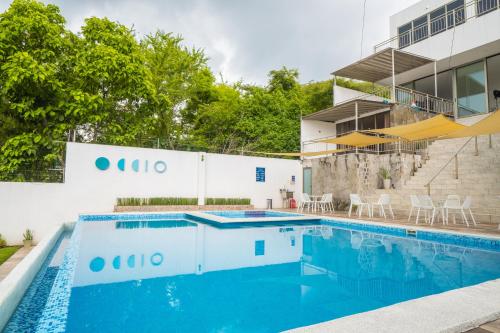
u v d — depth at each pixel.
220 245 7.12
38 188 11.20
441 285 4.28
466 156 11.65
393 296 3.82
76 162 12.28
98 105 12.85
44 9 12.45
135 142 14.36
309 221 11.09
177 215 12.42
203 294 3.86
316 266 5.32
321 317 3.17
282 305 3.50
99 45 13.27
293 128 24.11
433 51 16.06
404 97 15.01
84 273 4.75
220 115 23.45
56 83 11.76
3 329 2.82
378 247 6.97
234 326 2.92
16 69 10.52
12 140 11.20
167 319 3.09
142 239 7.73
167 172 14.21
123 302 3.55
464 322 2.39
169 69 22.98
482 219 9.54
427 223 9.34
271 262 5.59
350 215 11.73
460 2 15.52
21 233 10.73
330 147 19.03
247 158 16.61
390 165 13.66
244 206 15.11
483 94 15.15
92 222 10.44
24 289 3.79
